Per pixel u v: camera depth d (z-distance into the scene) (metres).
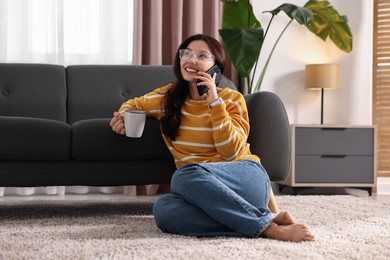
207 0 4.34
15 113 3.08
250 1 4.41
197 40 2.18
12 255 1.57
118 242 1.75
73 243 1.75
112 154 2.38
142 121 2.26
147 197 3.86
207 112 2.20
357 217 2.49
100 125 2.38
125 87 3.24
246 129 2.20
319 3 4.24
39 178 2.39
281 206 2.92
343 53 4.55
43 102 3.13
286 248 1.63
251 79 4.14
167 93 2.30
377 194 4.25
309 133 3.96
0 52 4.02
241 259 1.49
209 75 2.10
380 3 4.64
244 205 1.84
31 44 4.07
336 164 3.98
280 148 2.47
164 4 4.29
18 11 4.05
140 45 4.13
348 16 4.57
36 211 2.79
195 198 1.86
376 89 4.58
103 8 4.21
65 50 4.17
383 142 4.63
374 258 1.56
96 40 4.22
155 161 2.48
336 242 1.79
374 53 4.57
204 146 2.19
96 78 3.24
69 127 2.41
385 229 2.13
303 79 4.51
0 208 2.93
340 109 4.55
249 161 2.05
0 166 2.36
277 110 2.48
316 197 3.41
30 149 2.33
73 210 2.83
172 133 2.23
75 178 2.42
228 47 3.88
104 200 3.43
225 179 1.93
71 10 4.16
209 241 1.76
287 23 4.49
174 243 1.73
